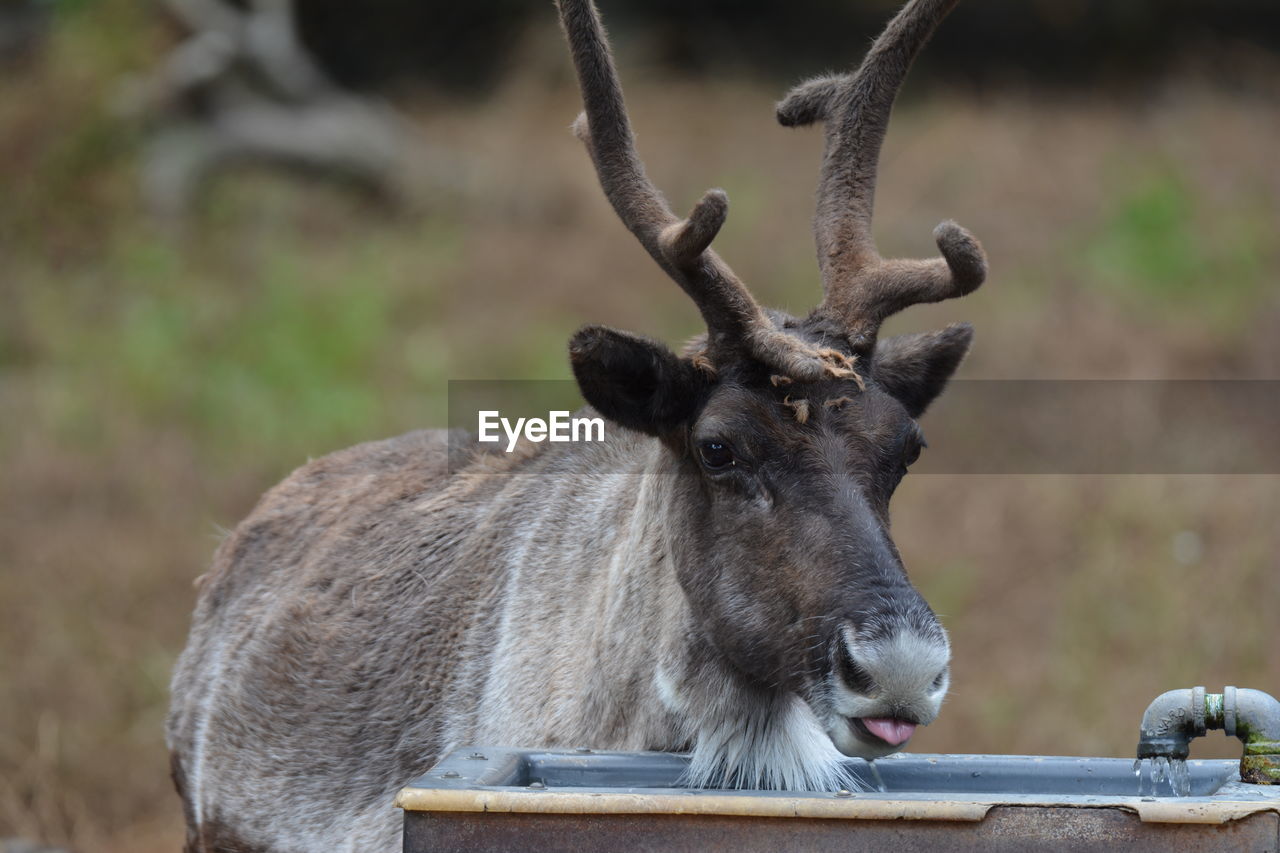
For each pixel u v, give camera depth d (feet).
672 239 42.63
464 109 229.86
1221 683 84.74
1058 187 193.88
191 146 178.29
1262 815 30.86
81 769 78.28
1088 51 261.44
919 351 47.67
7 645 87.81
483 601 52.49
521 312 155.63
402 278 161.68
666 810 32.60
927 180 195.00
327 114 190.39
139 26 184.14
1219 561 99.09
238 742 57.36
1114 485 111.14
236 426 122.72
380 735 53.06
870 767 41.11
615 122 46.91
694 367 43.68
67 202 166.20
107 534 103.24
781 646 41.06
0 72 181.98
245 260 162.91
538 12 246.47
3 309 146.92
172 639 90.94
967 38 263.29
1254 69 249.55
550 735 47.67
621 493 49.85
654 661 45.14
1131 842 31.30
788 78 252.83
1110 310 151.23
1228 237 172.04
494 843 33.17
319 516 62.18
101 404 126.52
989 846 31.60
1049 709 82.02
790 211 186.29
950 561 100.89
